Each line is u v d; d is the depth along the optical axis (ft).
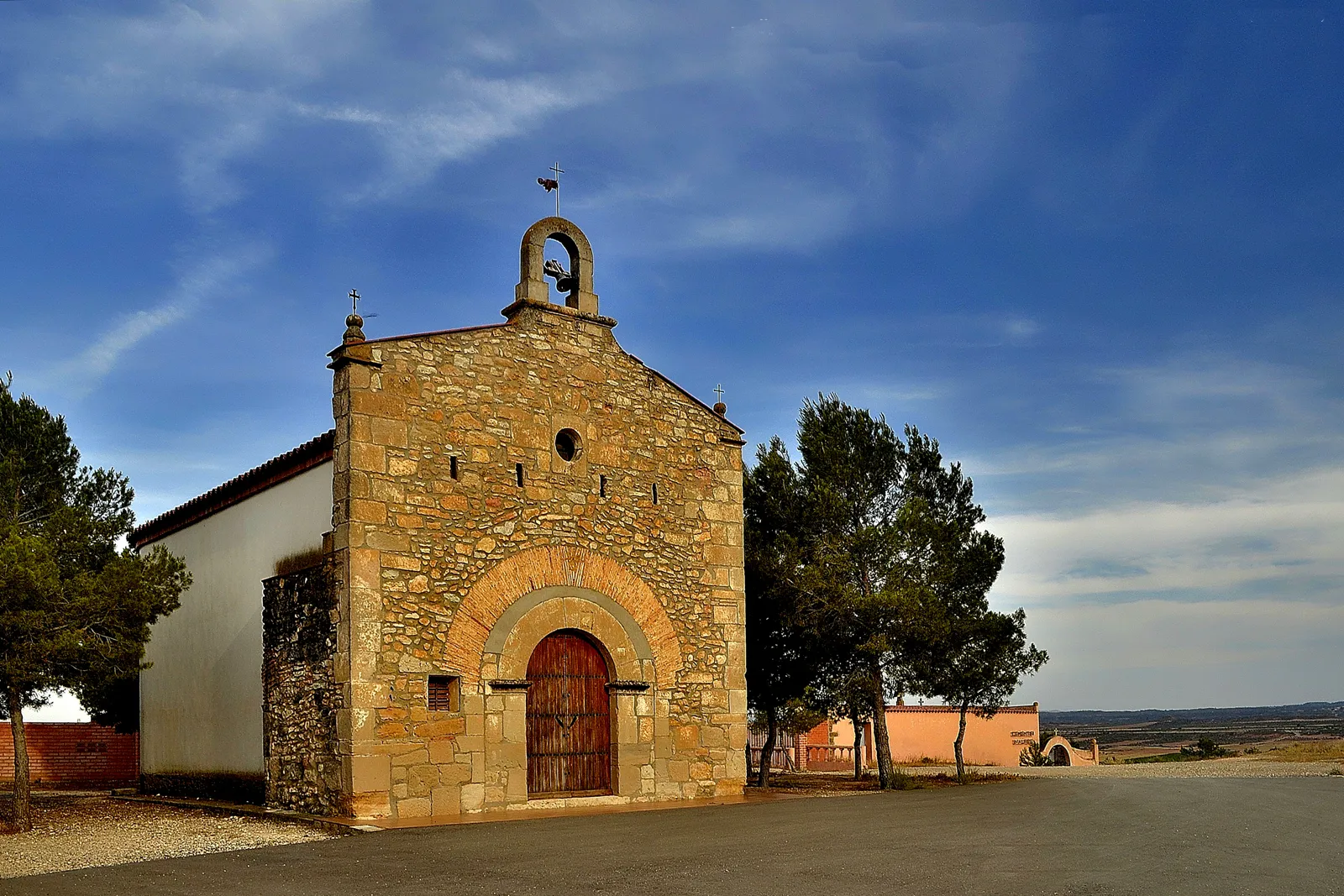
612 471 61.46
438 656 53.16
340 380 53.21
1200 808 53.98
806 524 79.66
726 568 65.46
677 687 62.08
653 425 63.87
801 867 34.76
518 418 58.13
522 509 57.36
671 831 45.03
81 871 35.91
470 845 41.11
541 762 56.95
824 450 81.20
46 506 68.59
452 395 55.83
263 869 35.81
